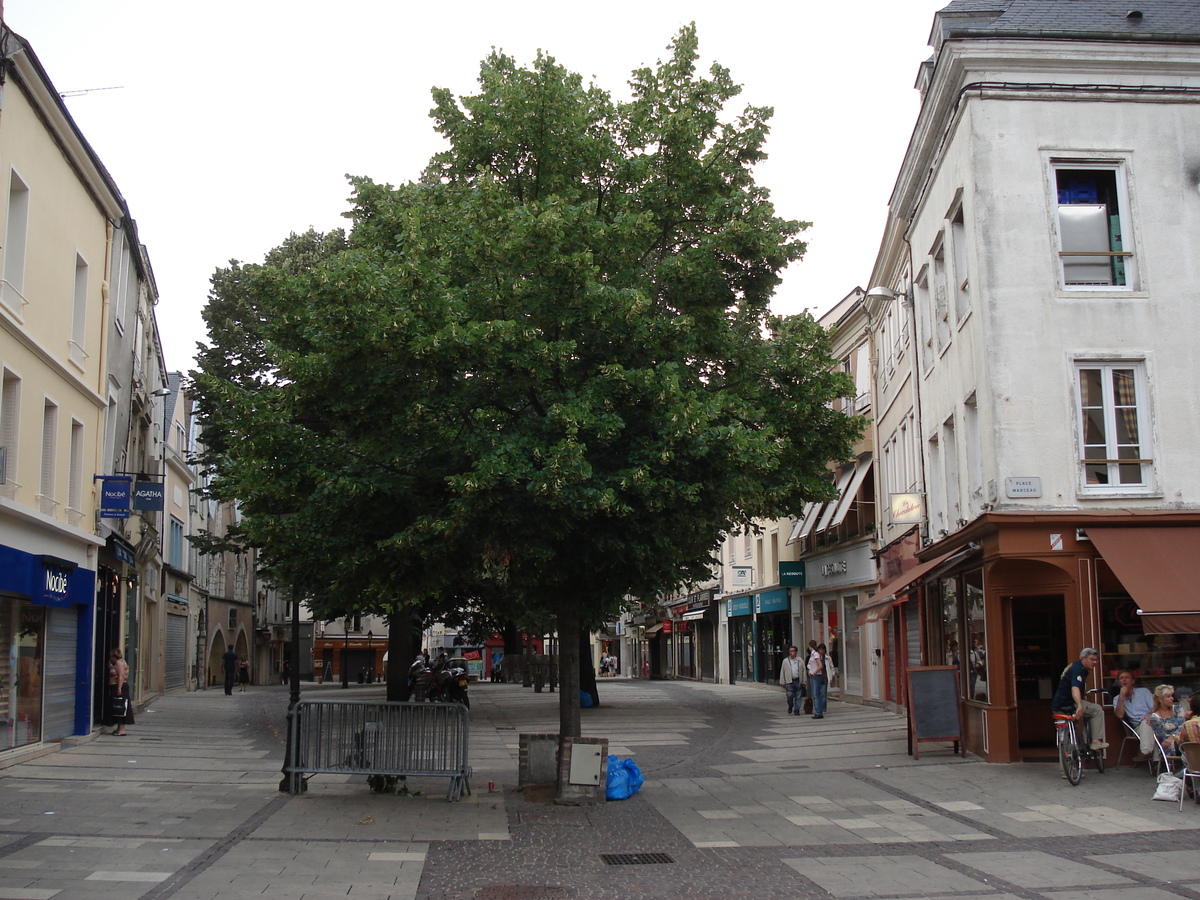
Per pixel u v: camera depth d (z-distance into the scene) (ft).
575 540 40.81
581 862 31.01
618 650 274.57
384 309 38.37
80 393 65.98
